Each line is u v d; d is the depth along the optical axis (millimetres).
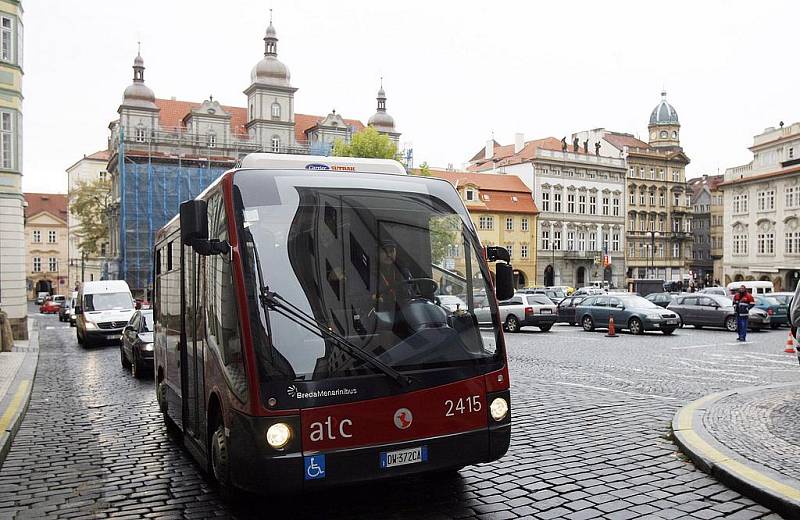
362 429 5199
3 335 21719
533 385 13039
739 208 74250
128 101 73375
